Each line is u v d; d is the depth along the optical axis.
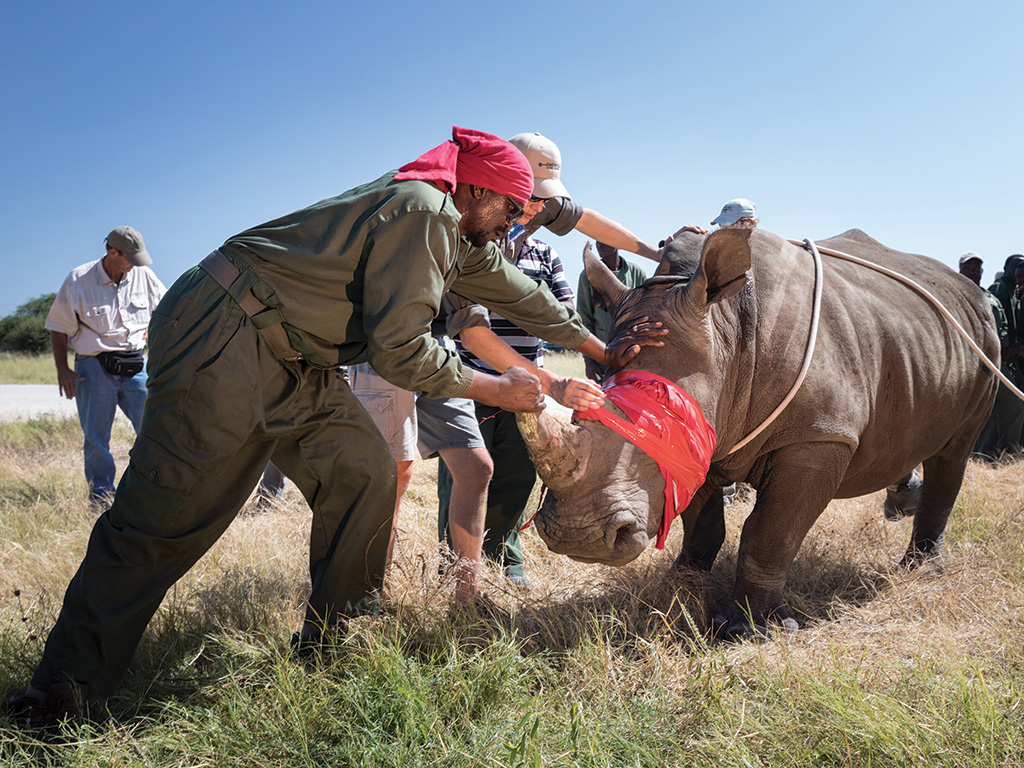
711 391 3.49
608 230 4.75
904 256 4.96
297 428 3.05
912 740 2.43
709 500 4.27
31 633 3.32
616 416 3.17
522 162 2.96
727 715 2.69
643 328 3.49
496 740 2.50
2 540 4.96
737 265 3.35
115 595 2.70
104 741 2.54
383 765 2.40
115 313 6.78
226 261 2.76
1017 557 4.44
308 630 3.27
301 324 2.79
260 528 5.26
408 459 4.33
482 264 3.21
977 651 3.26
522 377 2.89
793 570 4.34
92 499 6.59
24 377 23.89
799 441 3.73
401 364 2.70
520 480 4.73
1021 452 8.80
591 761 2.41
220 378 2.70
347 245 2.73
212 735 2.57
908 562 4.66
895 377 4.12
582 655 3.16
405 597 3.54
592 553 3.13
